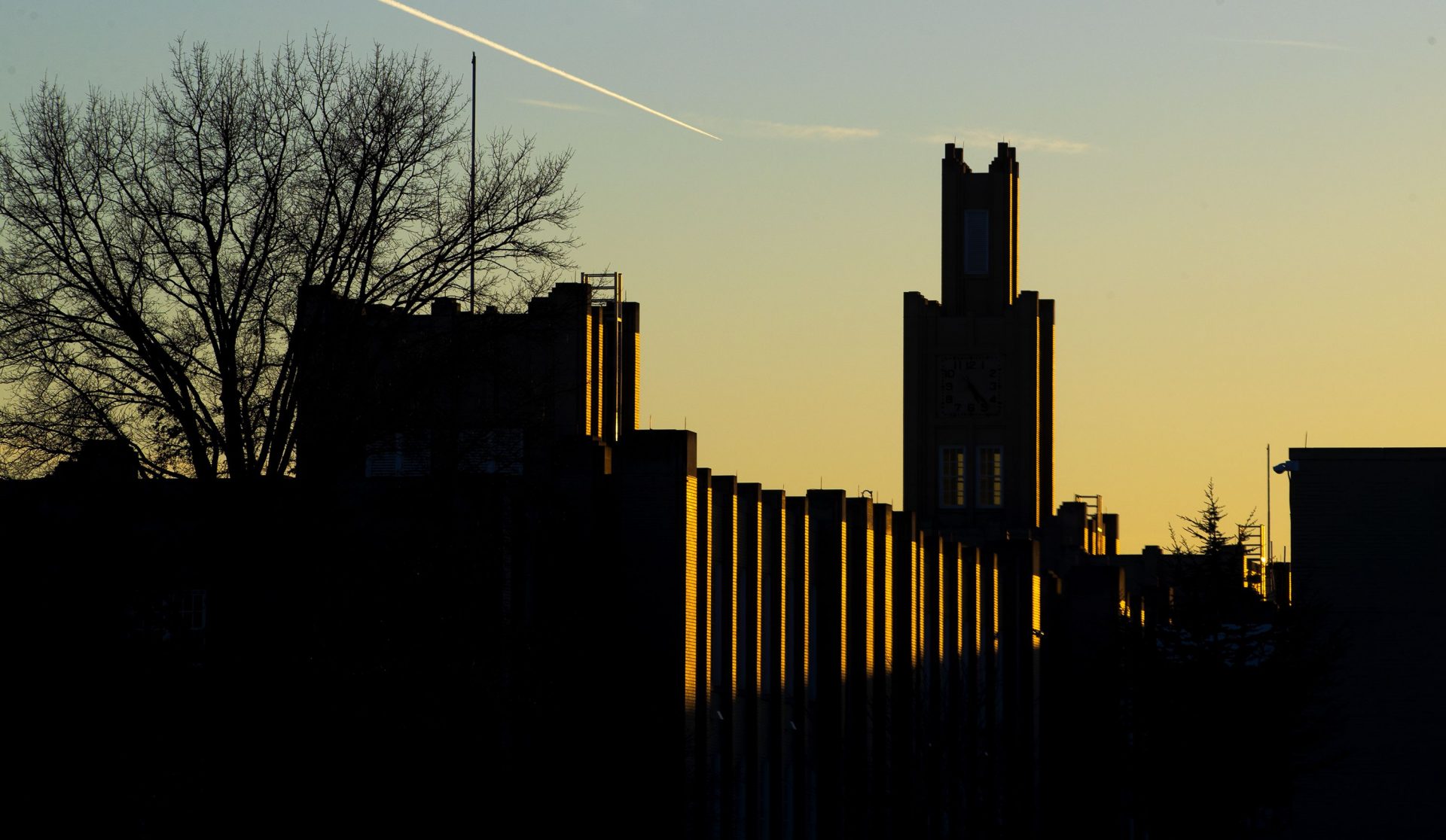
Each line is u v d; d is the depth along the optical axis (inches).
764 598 3661.4
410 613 2559.1
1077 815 5251.0
